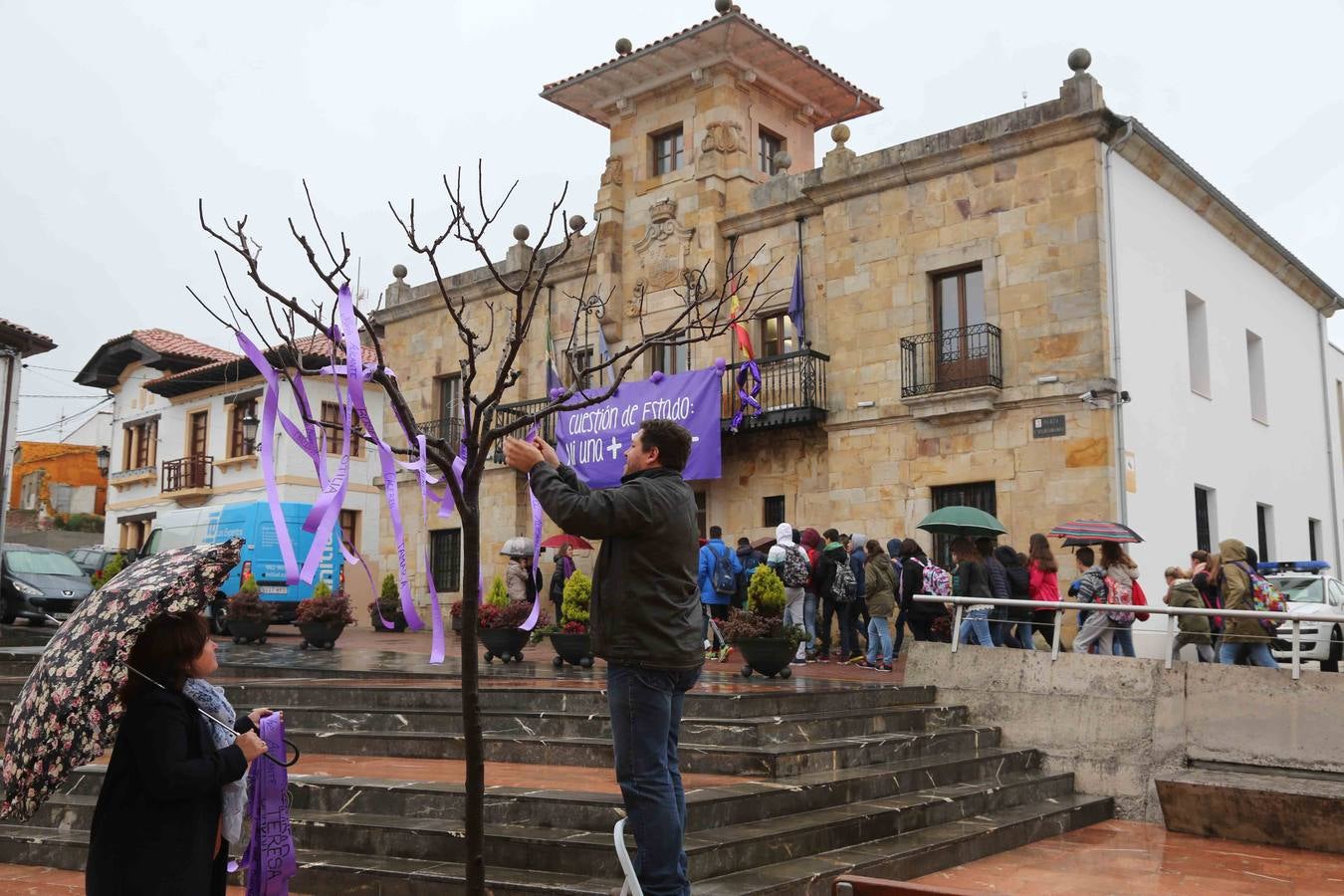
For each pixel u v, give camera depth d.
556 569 18.05
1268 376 21.75
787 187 19.30
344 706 9.34
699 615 4.37
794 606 14.20
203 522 23.30
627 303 21.11
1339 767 8.84
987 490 16.67
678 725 4.42
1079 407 15.71
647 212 21.03
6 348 22.00
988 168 16.89
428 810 6.20
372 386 28.83
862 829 6.69
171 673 3.57
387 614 22.42
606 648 4.22
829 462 18.22
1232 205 19.25
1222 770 9.30
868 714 8.83
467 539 4.22
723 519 19.53
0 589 23.77
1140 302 16.69
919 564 13.71
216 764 3.47
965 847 7.14
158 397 33.69
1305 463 23.16
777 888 5.37
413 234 4.62
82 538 40.69
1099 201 15.90
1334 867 7.37
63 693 3.26
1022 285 16.39
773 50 19.81
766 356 18.94
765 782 6.91
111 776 3.52
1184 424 17.67
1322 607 14.79
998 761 9.18
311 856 5.88
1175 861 7.48
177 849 3.45
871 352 17.89
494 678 10.72
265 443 3.86
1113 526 13.12
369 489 29.44
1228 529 18.91
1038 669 10.17
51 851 6.57
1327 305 25.06
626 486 4.26
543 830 5.76
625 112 21.58
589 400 4.63
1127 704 9.70
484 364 23.70
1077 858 7.50
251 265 4.21
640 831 4.14
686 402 19.03
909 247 17.61
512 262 23.22
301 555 22.56
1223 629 10.60
